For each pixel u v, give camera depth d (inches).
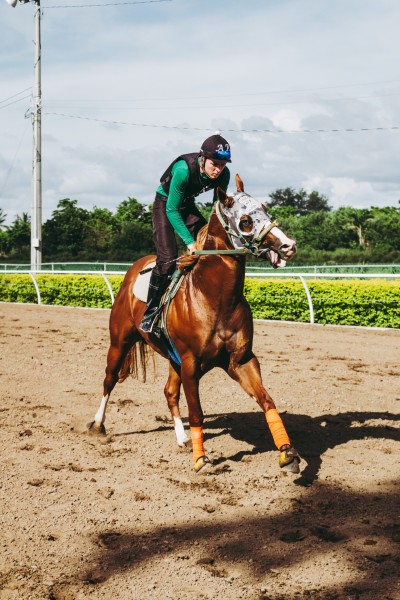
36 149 848.9
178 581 111.4
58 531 131.5
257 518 137.0
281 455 143.4
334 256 1664.6
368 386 265.3
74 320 505.4
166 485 156.9
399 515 137.9
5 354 331.0
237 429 204.2
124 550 122.9
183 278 158.2
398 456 177.8
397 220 2011.6
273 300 502.0
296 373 290.4
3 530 131.8
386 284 457.1
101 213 2289.6
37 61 853.2
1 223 2972.4
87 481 159.2
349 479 159.9
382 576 111.9
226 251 144.3
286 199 3609.7
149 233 1956.2
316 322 483.2
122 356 194.1
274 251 140.0
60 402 237.1
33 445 186.7
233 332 150.0
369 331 438.6
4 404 232.5
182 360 156.7
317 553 120.6
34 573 114.6
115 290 634.8
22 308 618.8
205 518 137.3
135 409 228.7
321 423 209.9
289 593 107.1
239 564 117.0
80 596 107.2
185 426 207.8
